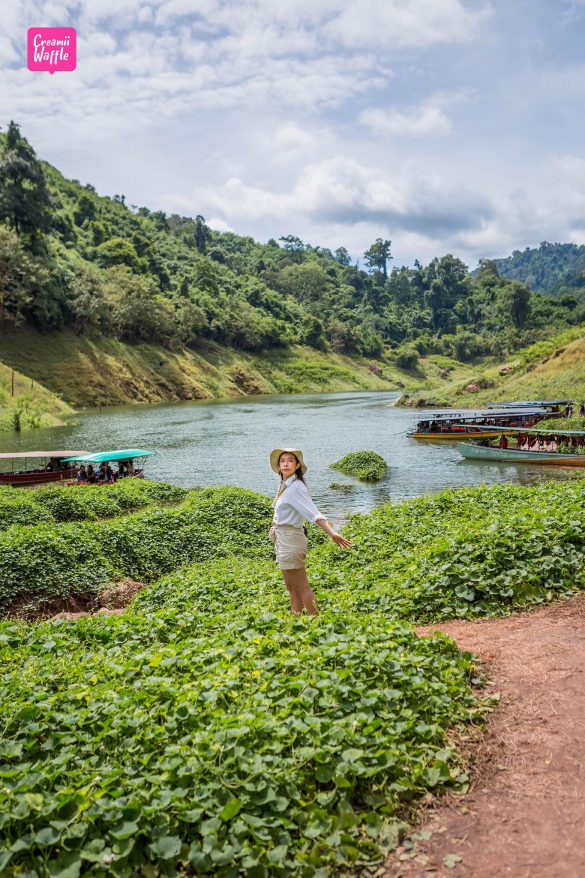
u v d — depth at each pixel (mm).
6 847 3395
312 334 147750
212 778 3926
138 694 5133
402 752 4219
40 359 84688
